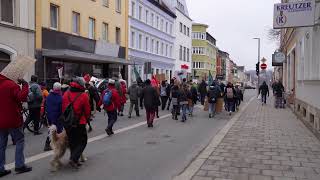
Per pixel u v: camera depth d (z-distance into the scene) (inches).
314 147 440.5
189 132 580.4
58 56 1024.9
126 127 621.0
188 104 796.6
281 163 357.7
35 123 534.9
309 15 485.7
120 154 405.7
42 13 1005.8
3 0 884.0
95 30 1300.4
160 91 975.6
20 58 326.6
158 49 1968.5
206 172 323.0
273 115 848.3
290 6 492.1
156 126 645.9
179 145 464.1
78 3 1189.1
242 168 337.4
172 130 599.5
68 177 313.0
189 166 346.3
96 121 687.7
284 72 1615.4
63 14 1108.5
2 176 315.3
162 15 2025.1
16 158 325.7
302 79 742.5
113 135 535.5
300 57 791.7
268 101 1449.3
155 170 338.3
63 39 1095.6
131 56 1592.0
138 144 467.2
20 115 326.0
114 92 532.1
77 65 1200.2
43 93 592.7
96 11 1304.1
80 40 1184.2
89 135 532.1
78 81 338.6
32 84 534.3
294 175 315.0
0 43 862.5
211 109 823.1
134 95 773.3
